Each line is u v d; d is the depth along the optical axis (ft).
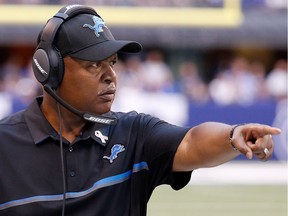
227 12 146.92
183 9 145.89
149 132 26.25
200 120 120.37
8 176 25.43
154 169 26.11
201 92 126.62
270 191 91.56
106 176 25.59
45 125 25.90
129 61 127.13
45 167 25.48
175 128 25.95
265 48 157.38
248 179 102.32
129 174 25.99
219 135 23.68
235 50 156.97
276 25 148.25
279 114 119.55
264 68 151.43
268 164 117.50
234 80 127.95
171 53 155.63
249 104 119.96
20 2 140.56
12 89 123.03
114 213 25.54
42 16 140.97
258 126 22.20
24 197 25.21
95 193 25.32
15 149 25.67
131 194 25.89
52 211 25.02
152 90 124.16
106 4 143.64
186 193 89.92
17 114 26.63
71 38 25.41
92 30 25.48
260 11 148.97
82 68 25.49
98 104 25.80
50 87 25.53
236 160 119.75
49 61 25.52
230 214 75.36
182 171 25.89
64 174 25.29
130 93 120.98
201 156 24.61
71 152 25.70
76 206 25.18
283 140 118.42
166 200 84.28
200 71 157.28
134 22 144.66
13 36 140.97
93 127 26.07
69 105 25.21
